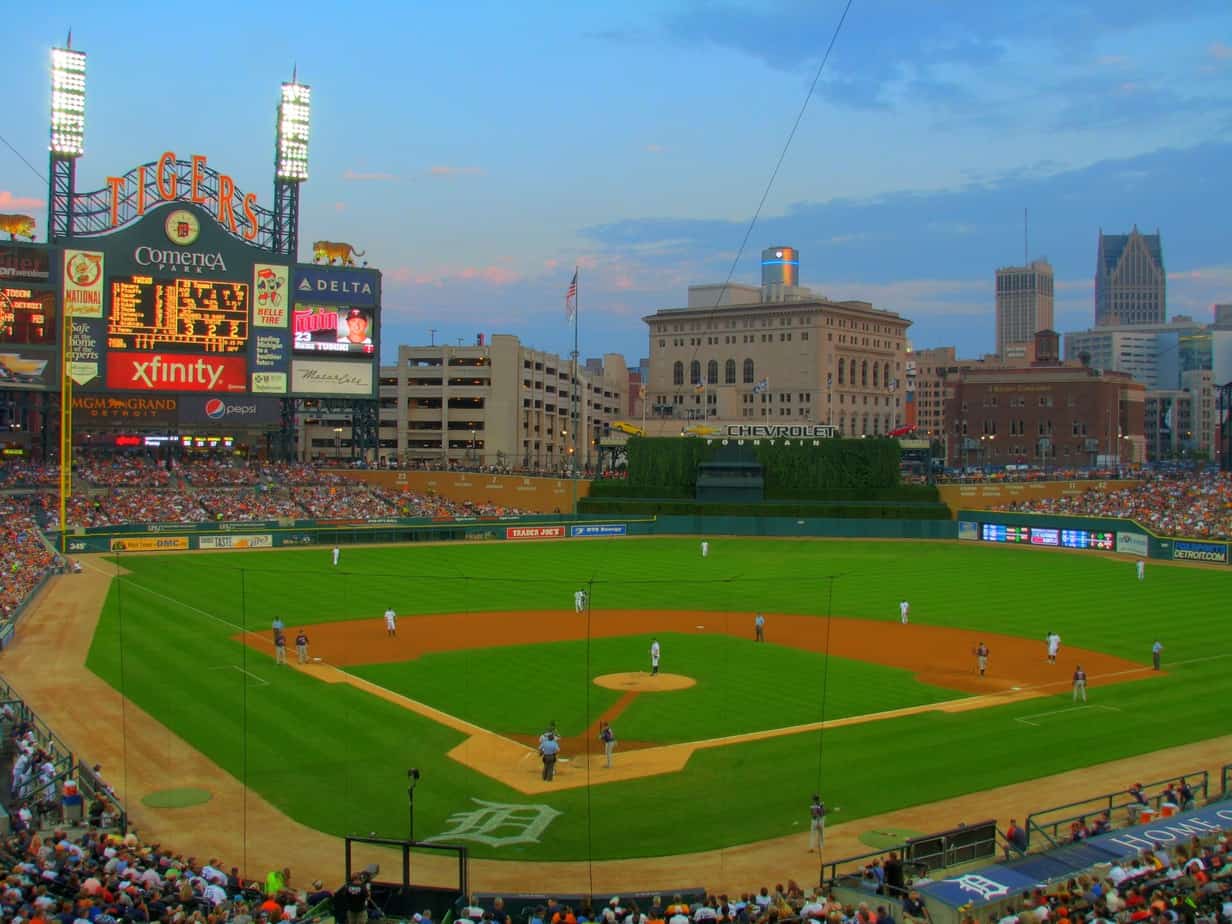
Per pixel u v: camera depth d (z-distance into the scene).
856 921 20.34
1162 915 19.20
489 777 34.66
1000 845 28.62
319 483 123.44
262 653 53.38
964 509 125.81
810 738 39.25
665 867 27.75
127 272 110.62
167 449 129.25
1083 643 58.28
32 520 94.94
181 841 29.17
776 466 130.75
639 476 133.12
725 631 61.69
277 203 118.69
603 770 35.50
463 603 71.19
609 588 79.50
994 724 41.34
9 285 106.25
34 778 30.70
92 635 56.62
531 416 183.38
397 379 175.88
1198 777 35.03
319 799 32.53
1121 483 130.25
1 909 19.89
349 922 22.69
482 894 24.72
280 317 117.00
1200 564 96.88
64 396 102.75
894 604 72.88
